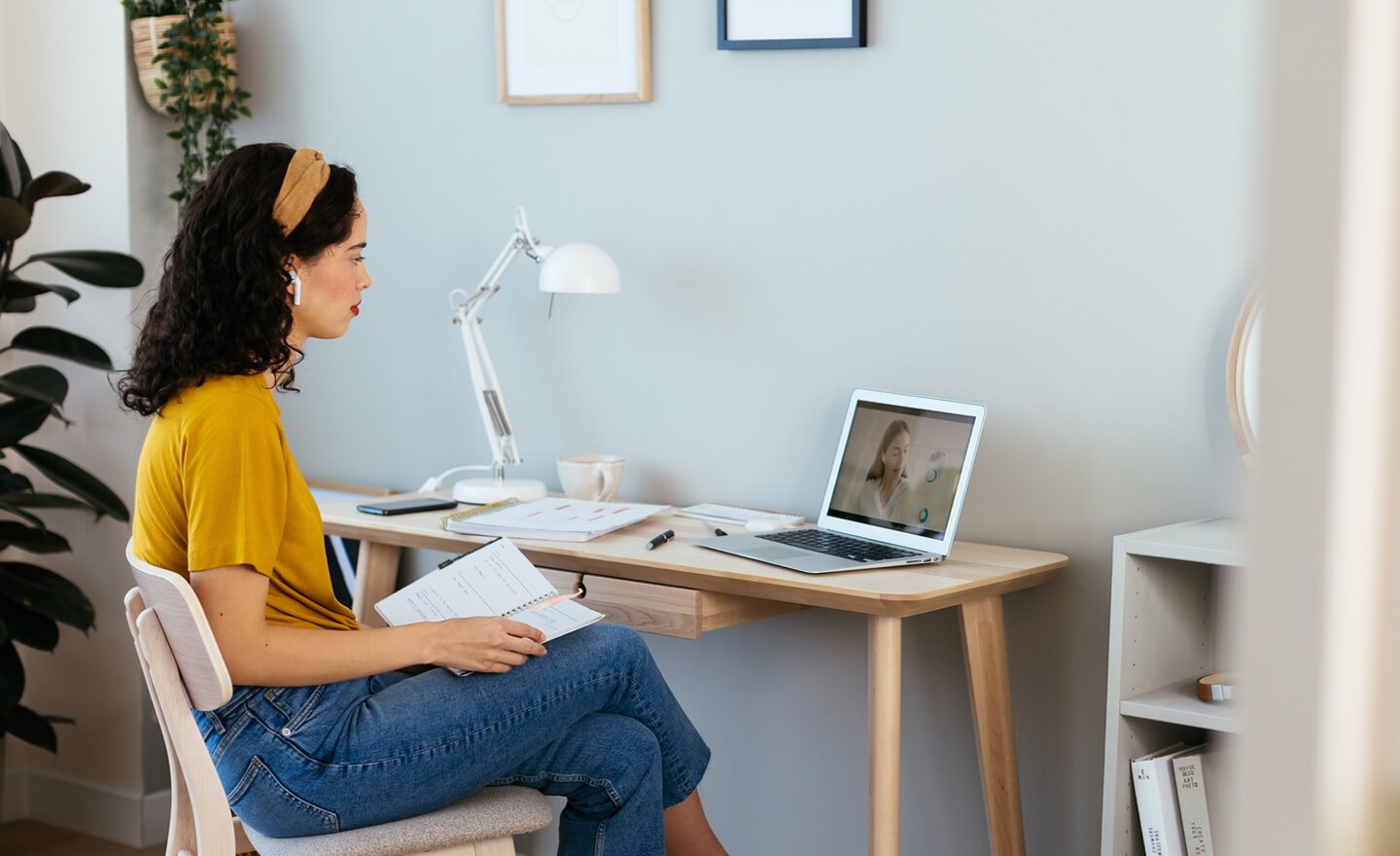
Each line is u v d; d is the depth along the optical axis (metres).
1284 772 0.22
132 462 2.91
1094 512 2.04
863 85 2.20
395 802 1.56
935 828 2.24
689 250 2.42
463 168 2.68
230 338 1.57
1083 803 2.07
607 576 2.00
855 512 2.10
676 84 2.40
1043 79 2.03
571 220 2.55
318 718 1.55
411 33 2.71
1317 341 0.21
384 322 2.83
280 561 1.63
